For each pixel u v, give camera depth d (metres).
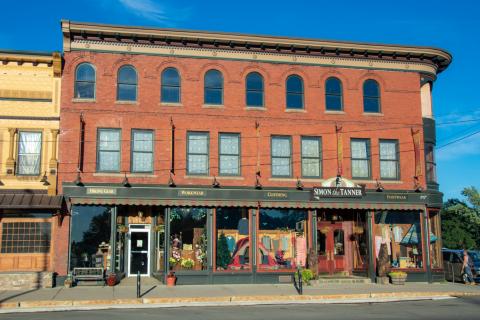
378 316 15.46
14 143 23.67
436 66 29.05
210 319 14.83
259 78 26.45
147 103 25.02
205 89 25.84
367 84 27.69
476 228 56.47
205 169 25.25
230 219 25.38
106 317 15.24
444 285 25.66
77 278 23.00
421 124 27.86
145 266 25.30
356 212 27.48
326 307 18.20
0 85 23.94
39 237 23.22
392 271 26.02
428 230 27.11
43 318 15.05
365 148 27.08
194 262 24.78
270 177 25.70
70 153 23.92
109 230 24.09
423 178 27.31
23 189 23.38
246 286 23.78
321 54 27.09
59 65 24.27
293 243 26.02
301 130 26.39
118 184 24.05
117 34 24.75
